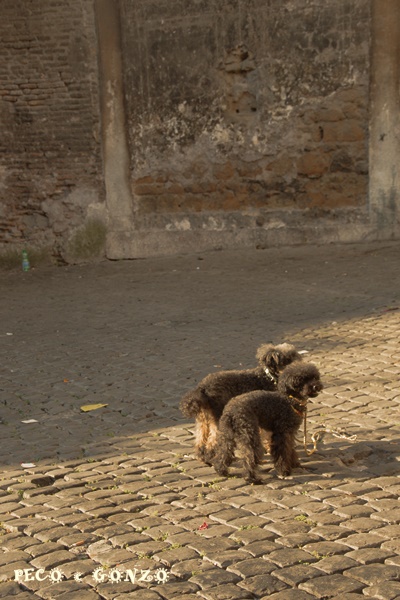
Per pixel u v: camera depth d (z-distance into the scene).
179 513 5.05
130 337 10.48
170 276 14.57
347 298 11.81
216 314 11.46
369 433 6.46
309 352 9.13
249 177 15.87
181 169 16.14
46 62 16.20
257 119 15.65
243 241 16.05
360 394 7.53
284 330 10.23
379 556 4.30
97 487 5.64
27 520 5.08
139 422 7.23
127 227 16.56
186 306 12.13
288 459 5.62
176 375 8.59
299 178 15.64
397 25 14.67
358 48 14.91
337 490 5.32
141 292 13.46
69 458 6.37
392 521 4.78
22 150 16.69
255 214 15.95
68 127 16.38
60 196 16.69
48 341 10.62
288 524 4.79
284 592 4.00
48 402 8.02
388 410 7.01
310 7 14.99
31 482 5.79
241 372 6.07
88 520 5.02
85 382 8.62
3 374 9.17
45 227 16.84
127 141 16.27
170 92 15.95
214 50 15.59
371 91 14.99
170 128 16.06
